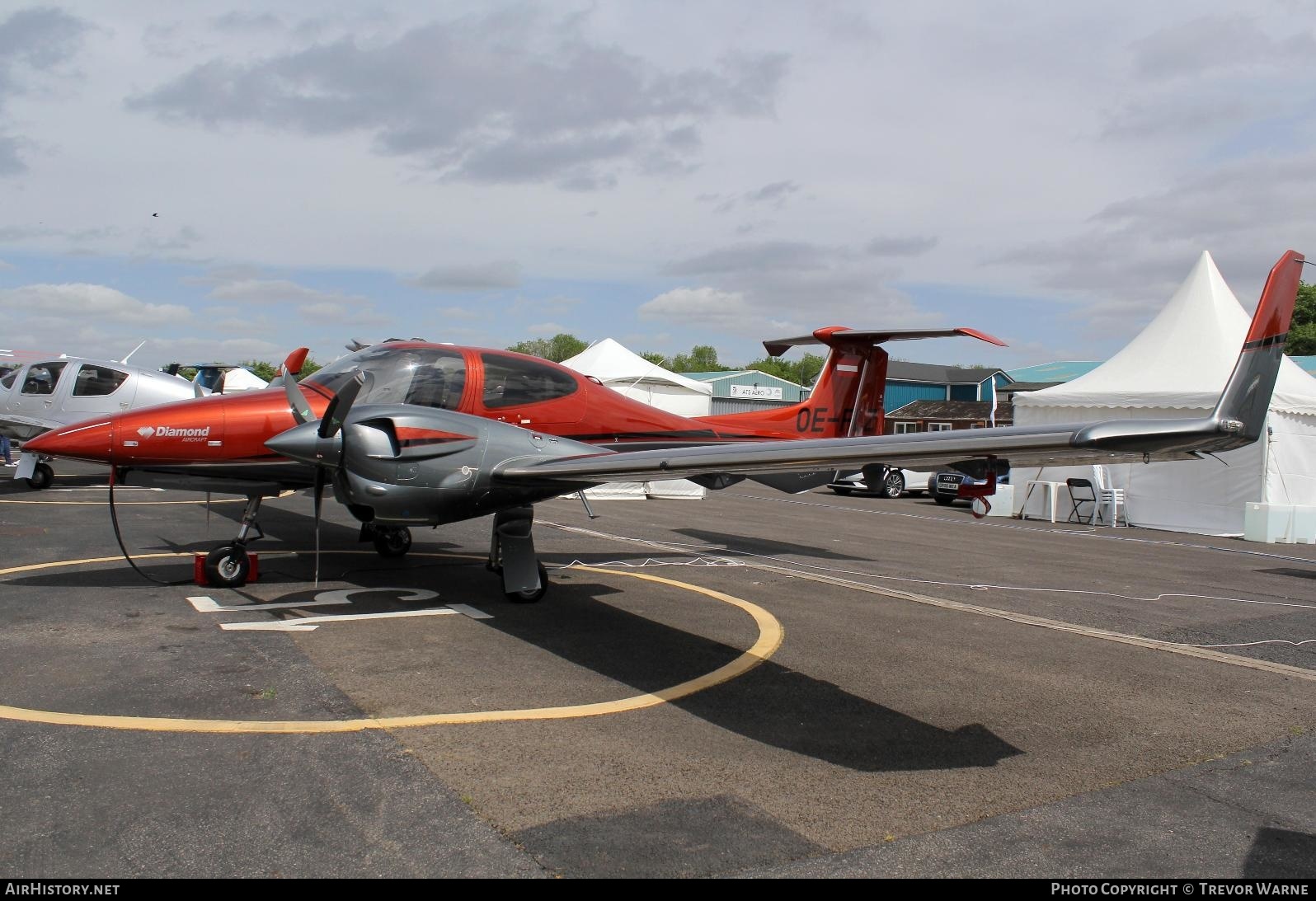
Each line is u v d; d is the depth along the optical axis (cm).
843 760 385
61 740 371
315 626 584
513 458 652
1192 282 1616
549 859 286
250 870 272
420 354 772
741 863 289
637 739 401
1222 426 374
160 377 1588
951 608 721
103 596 652
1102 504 1580
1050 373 4225
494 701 447
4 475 1716
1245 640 641
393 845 292
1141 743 418
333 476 631
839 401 1079
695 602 716
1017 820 330
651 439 897
